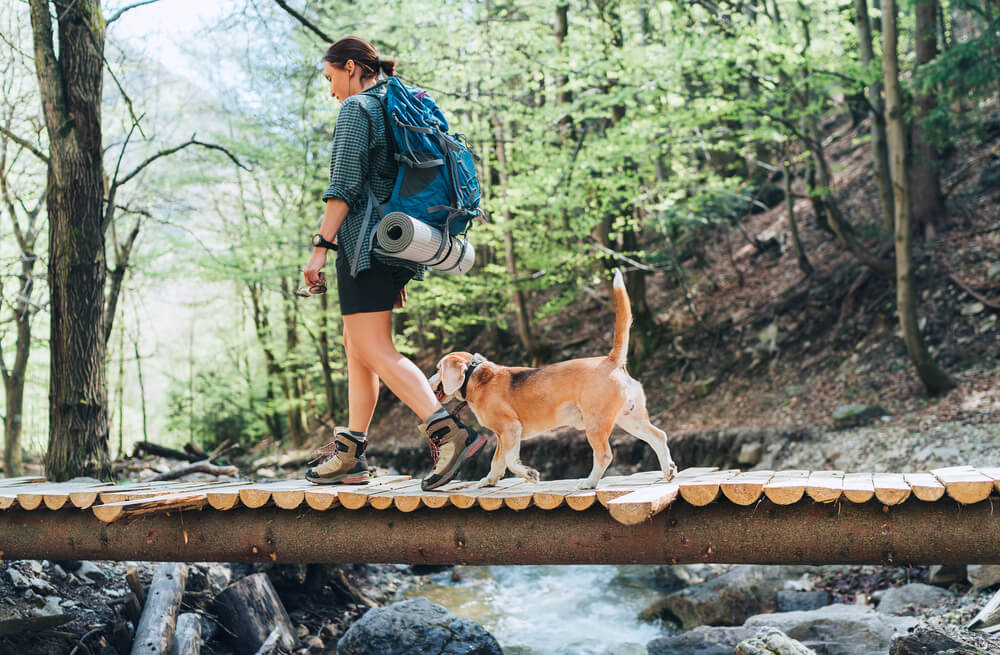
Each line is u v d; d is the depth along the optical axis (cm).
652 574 736
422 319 1747
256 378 2138
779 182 1647
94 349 576
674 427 1157
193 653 439
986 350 954
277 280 1605
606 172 1137
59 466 559
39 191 1030
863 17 1049
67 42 566
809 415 1020
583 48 1016
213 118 1375
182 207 1120
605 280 1605
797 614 483
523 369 318
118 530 339
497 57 1032
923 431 826
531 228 1351
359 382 320
